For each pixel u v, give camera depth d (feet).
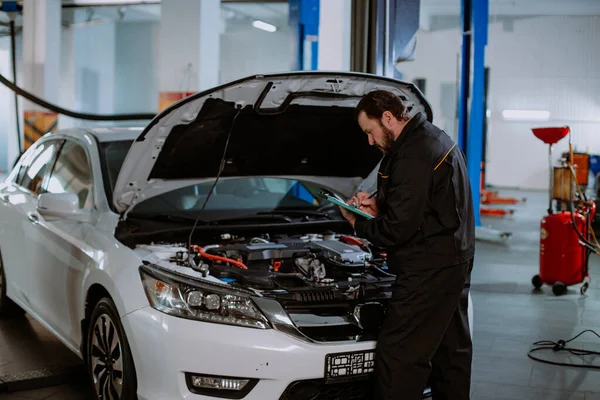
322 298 9.96
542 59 69.67
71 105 64.95
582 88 69.15
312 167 13.29
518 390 12.98
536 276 22.59
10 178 16.79
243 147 12.07
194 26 36.60
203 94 10.22
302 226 13.28
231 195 15.01
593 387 13.19
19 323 16.22
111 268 10.65
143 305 9.75
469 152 37.11
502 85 71.15
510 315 18.92
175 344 9.27
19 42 61.41
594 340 16.51
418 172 9.35
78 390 12.46
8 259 15.55
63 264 12.37
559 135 20.77
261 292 9.79
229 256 11.43
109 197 12.35
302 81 10.64
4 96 65.46
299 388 9.50
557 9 66.49
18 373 12.85
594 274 25.53
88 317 11.59
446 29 71.36
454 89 71.67
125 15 67.26
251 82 10.28
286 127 11.80
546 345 16.01
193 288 9.62
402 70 72.79
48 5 42.50
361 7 18.48
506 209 50.21
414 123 9.70
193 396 9.31
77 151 13.91
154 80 72.18
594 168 60.80
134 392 10.02
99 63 70.69
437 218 9.55
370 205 10.18
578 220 21.58
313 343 9.52
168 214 12.75
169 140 11.05
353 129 12.23
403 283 9.71
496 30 70.49
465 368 10.48
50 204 11.89
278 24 72.38
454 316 10.30
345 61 24.61
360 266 11.23
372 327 10.12
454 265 9.63
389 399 9.75
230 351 9.20
